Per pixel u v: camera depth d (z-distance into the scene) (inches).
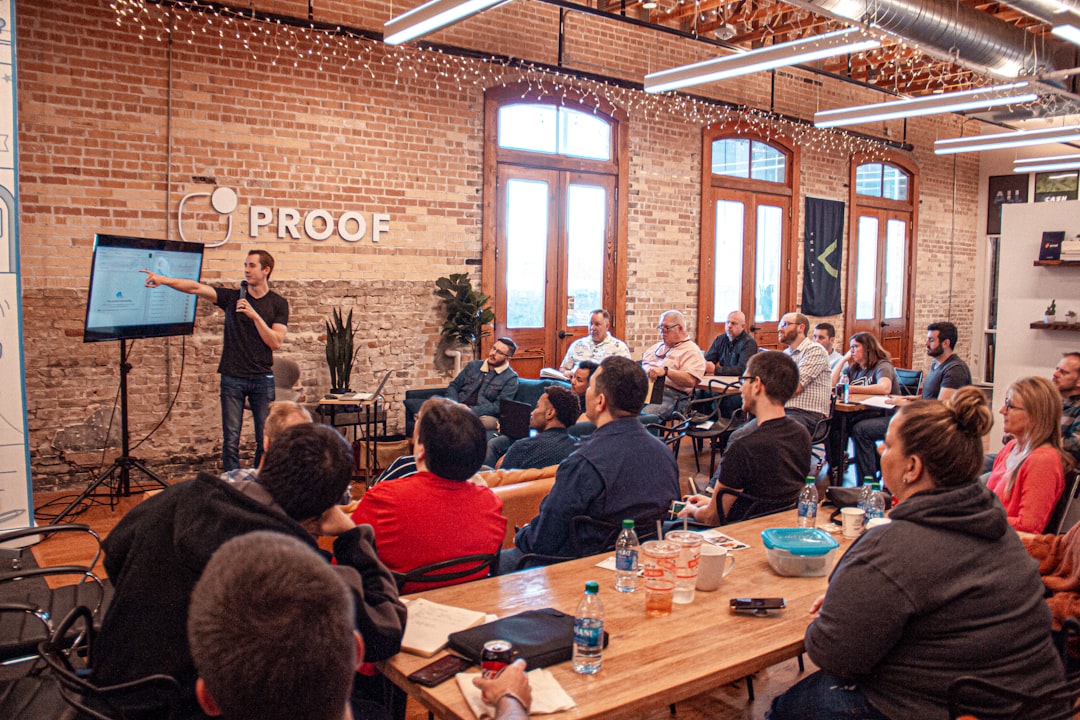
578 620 72.9
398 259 299.7
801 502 121.6
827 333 311.3
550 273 345.4
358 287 291.1
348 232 287.4
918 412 78.5
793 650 79.6
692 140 387.9
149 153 249.3
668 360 298.7
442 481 97.0
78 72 237.1
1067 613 95.7
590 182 354.3
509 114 329.1
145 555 69.4
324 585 37.4
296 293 278.1
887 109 328.2
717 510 131.0
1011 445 146.3
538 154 336.2
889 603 71.9
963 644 71.5
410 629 79.3
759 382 131.3
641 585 95.0
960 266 557.6
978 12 270.4
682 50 381.1
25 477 189.2
